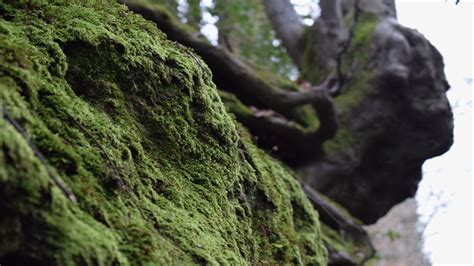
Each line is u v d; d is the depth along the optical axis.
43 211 1.24
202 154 2.14
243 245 2.20
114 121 1.85
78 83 1.83
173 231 1.72
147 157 1.91
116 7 2.23
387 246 13.12
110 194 1.58
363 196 6.10
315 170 5.76
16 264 1.19
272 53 9.01
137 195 1.72
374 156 6.21
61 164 1.45
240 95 5.38
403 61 6.31
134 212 1.62
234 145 2.35
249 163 2.80
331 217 5.19
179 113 2.09
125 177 1.68
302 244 3.25
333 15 6.99
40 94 1.60
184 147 2.07
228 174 2.24
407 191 6.43
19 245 1.18
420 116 6.26
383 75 6.27
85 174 1.52
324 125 5.40
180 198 1.91
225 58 5.17
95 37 1.89
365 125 6.15
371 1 7.10
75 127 1.62
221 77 5.30
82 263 1.26
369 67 6.43
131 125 1.91
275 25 7.75
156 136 2.00
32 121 1.45
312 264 3.27
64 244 1.25
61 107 1.61
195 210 1.94
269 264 2.66
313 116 5.78
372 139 6.15
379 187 6.23
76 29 1.87
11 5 1.87
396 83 6.23
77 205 1.42
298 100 5.26
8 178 1.16
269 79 5.54
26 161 1.20
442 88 6.43
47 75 1.67
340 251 4.94
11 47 1.56
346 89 6.36
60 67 1.75
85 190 1.47
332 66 6.70
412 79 6.31
